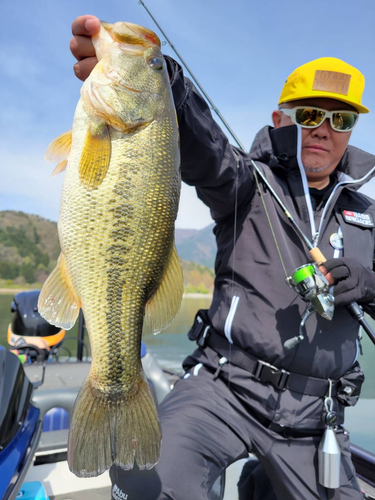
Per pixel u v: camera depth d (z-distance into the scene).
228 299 1.85
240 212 1.95
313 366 1.75
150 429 1.25
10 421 1.59
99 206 1.21
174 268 1.33
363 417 3.03
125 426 1.23
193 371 1.87
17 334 3.54
